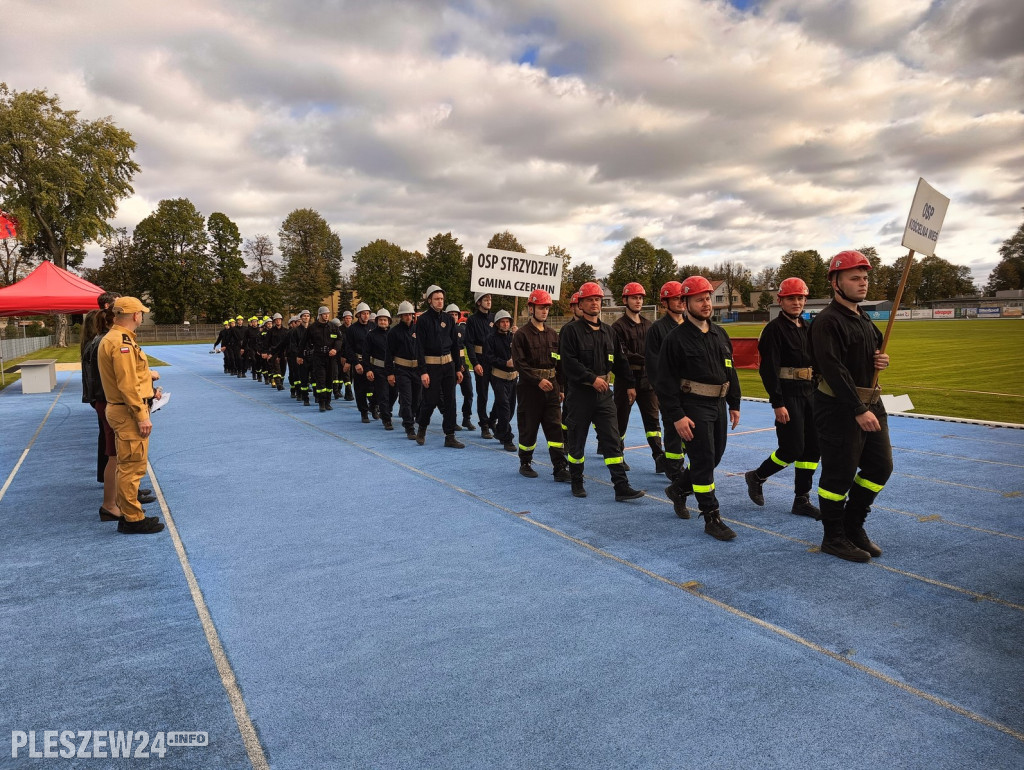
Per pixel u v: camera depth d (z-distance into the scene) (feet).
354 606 12.27
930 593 12.42
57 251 169.48
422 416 29.50
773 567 13.92
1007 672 9.59
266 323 67.77
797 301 17.29
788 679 9.48
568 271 296.10
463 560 14.64
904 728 8.29
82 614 12.16
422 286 301.43
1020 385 47.80
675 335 15.99
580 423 19.67
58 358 120.98
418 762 7.77
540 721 8.55
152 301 260.21
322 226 311.06
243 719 8.74
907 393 44.11
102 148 164.66
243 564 14.65
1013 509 17.87
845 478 14.21
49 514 19.27
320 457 27.02
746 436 30.48
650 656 10.19
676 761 7.70
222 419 39.01
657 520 17.51
